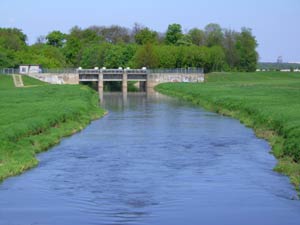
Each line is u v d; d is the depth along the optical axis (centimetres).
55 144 5856
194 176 4319
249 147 5603
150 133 6725
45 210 3484
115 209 3497
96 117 8631
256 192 3850
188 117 8675
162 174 4388
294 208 3503
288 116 6619
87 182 4141
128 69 18450
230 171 4484
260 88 13838
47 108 8006
